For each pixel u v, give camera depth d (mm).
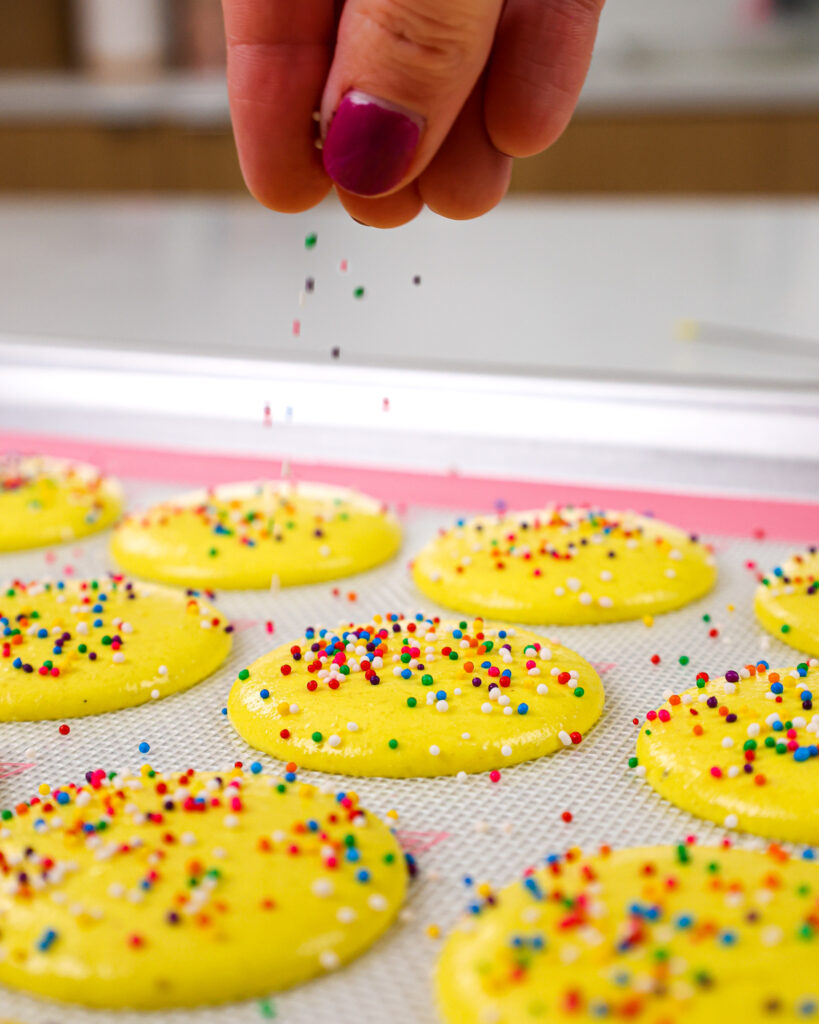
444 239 371
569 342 274
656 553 214
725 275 324
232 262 340
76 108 435
